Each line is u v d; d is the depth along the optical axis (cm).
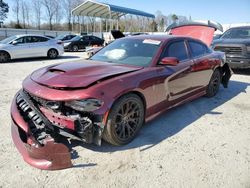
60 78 310
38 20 6100
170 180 267
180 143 346
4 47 1144
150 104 363
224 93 617
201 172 282
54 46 1335
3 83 671
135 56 400
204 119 436
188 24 909
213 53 554
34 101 317
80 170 279
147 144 339
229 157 315
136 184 259
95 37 2019
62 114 296
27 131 288
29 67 997
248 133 386
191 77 456
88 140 294
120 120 320
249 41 837
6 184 252
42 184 254
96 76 313
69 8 5975
